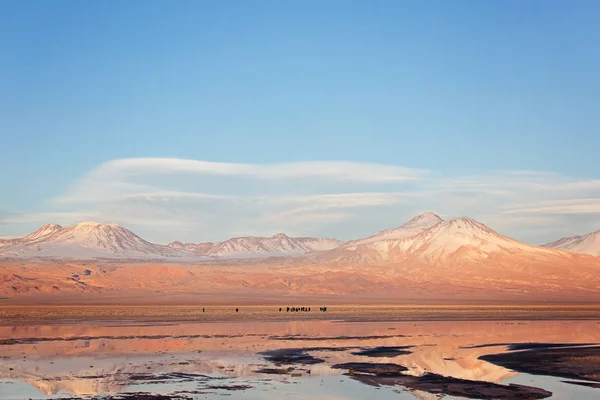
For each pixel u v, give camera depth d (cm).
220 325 7162
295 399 2855
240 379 3331
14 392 2973
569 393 2973
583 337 5709
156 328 6644
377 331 6344
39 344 4912
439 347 4809
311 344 4994
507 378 3394
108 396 2888
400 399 2859
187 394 2941
